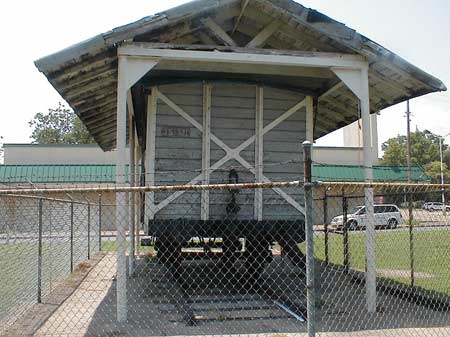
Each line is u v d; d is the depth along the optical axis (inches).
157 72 292.4
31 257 322.0
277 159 305.9
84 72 257.6
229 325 213.0
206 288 300.8
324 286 316.8
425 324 216.8
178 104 299.4
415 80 273.4
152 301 269.9
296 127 311.3
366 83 259.9
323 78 309.1
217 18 277.9
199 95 301.9
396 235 641.6
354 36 255.3
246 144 302.8
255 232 289.9
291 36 289.3
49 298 278.2
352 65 260.1
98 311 244.2
